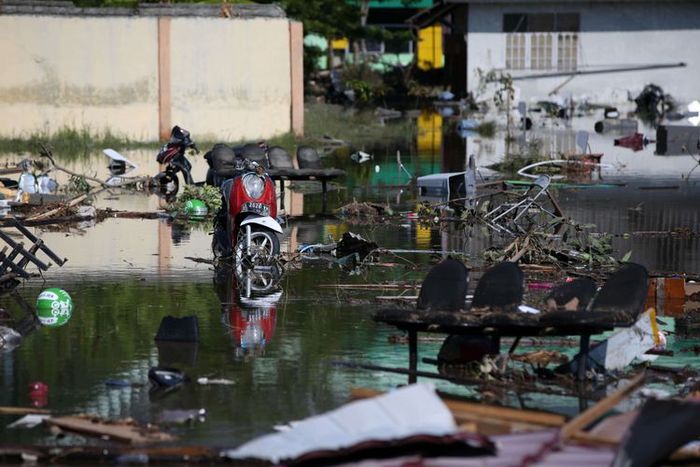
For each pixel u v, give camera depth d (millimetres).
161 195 48688
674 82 109000
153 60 72500
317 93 114750
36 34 71250
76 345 22250
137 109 72625
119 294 27156
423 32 159000
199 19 72750
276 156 46062
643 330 20969
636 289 19203
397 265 31078
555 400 18594
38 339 22750
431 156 66125
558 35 108500
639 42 108500
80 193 45031
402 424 14750
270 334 23125
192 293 27312
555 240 34094
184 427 17250
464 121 86625
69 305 25516
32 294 27078
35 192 45594
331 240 34562
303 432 14953
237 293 27281
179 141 49938
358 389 18312
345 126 86750
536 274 29422
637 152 68750
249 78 73688
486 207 38312
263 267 30156
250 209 30484
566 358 20828
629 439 14492
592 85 108938
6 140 70062
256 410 18094
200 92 73125
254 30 73438
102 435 16688
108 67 72062
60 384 19578
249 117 73938
